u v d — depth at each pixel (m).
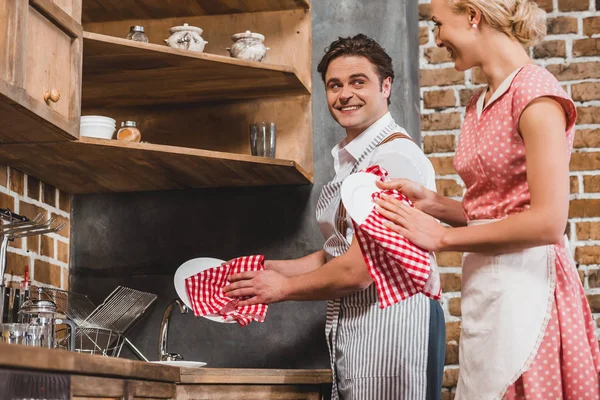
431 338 2.37
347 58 2.57
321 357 3.05
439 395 2.37
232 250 3.15
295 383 2.54
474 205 1.79
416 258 1.82
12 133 2.38
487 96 1.81
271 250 3.14
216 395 2.43
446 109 3.44
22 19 2.08
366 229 1.85
